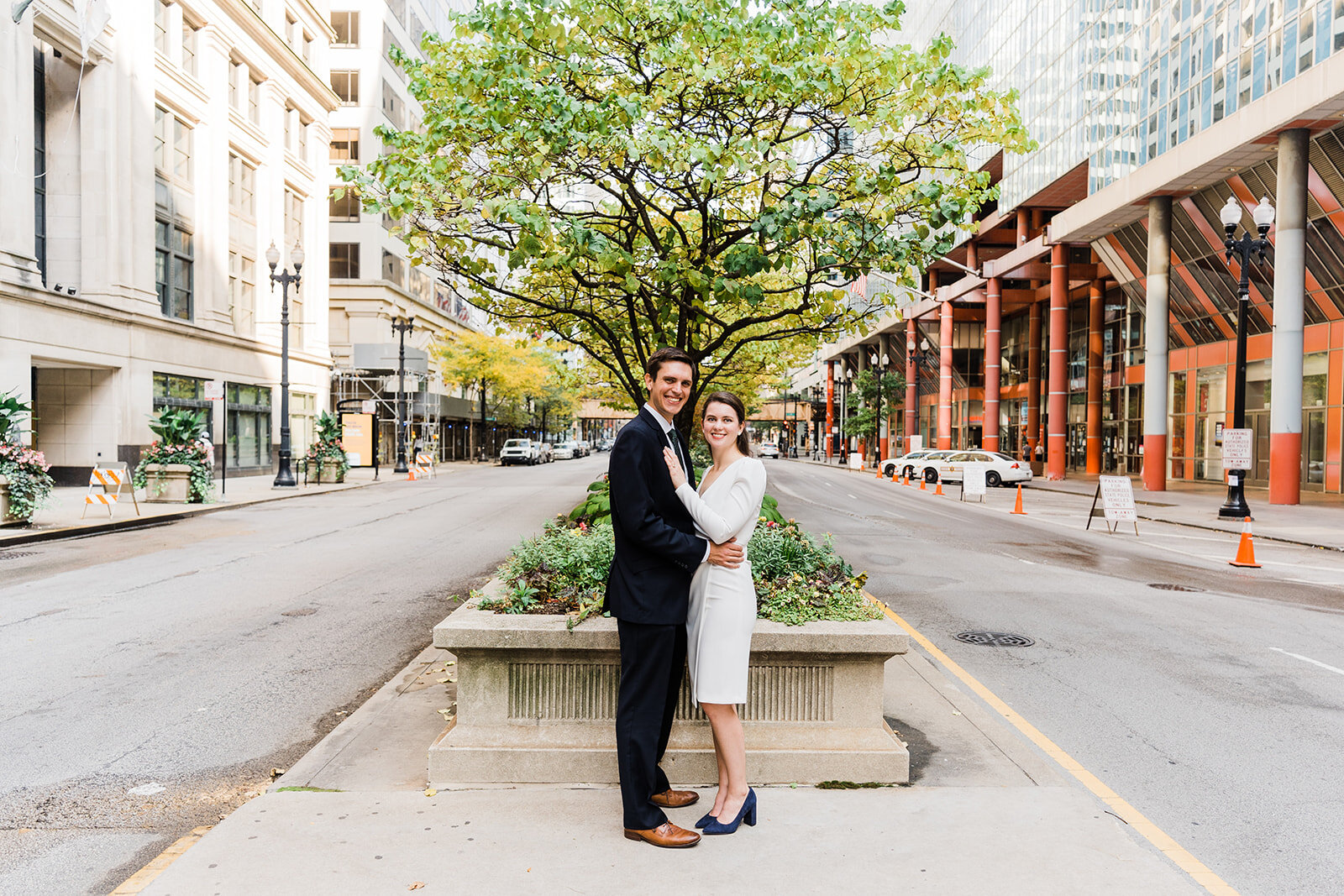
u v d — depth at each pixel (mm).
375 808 3723
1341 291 25656
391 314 50219
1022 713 5641
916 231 6727
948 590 10281
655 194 7945
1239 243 20172
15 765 4668
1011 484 34594
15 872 3475
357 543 14266
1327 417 26797
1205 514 21469
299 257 28578
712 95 6816
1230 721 5520
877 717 4195
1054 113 39469
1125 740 5141
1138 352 40156
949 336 53000
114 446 25828
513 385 55594
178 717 5465
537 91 6051
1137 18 31469
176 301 29438
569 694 4152
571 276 8047
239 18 32344
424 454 37812
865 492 30109
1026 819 3676
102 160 25438
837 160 7168
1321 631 8375
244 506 21547
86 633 7742
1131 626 8422
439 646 4016
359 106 48188
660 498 3535
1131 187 30594
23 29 22188
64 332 23391
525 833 3475
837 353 80188
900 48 6414
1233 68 25062
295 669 6582
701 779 4082
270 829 3490
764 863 3230
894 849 3367
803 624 4238
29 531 14641
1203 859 3633
